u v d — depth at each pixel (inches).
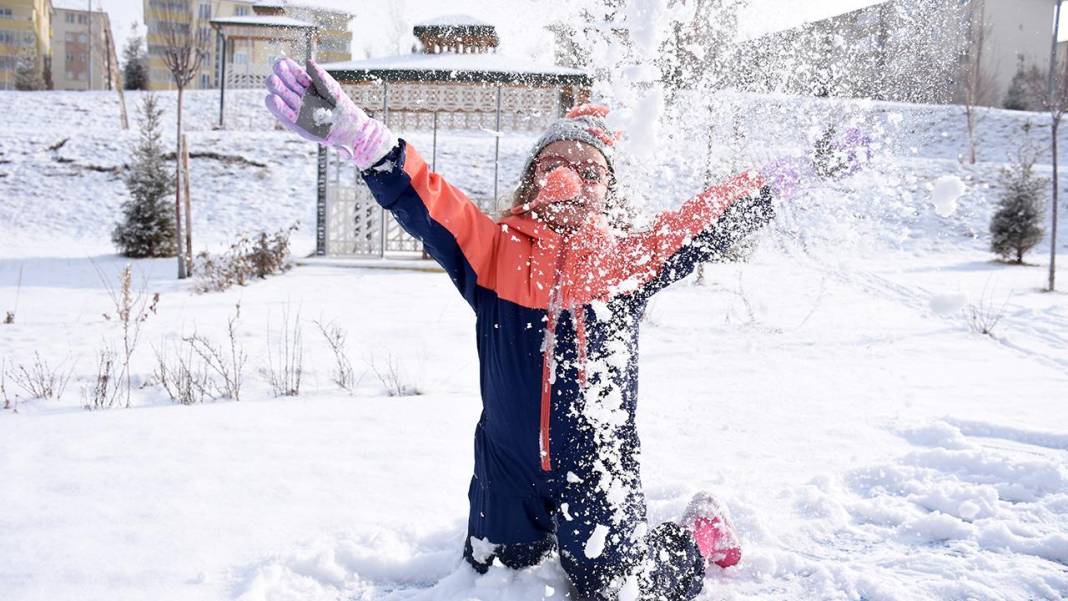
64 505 109.9
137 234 549.6
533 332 74.2
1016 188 576.7
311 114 65.7
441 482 120.5
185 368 203.9
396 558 91.4
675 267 76.2
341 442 142.1
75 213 714.2
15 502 110.9
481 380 79.3
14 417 165.3
